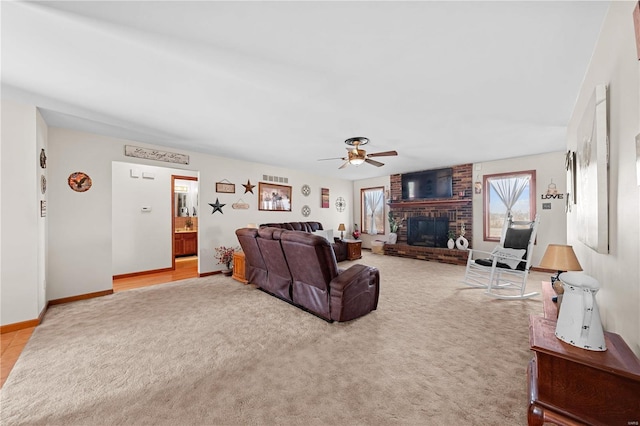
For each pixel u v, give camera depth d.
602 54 1.60
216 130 3.56
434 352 2.12
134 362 1.99
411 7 1.42
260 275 3.77
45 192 3.15
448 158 5.35
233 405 1.54
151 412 1.48
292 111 2.89
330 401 1.57
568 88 2.34
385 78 2.19
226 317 2.87
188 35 1.66
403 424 1.39
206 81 2.24
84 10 1.43
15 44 1.73
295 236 2.78
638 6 0.94
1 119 2.57
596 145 1.49
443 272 5.06
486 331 2.50
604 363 1.03
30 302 2.66
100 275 3.68
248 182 5.63
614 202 1.38
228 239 5.28
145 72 2.10
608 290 1.52
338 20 1.52
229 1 1.37
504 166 5.42
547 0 1.37
